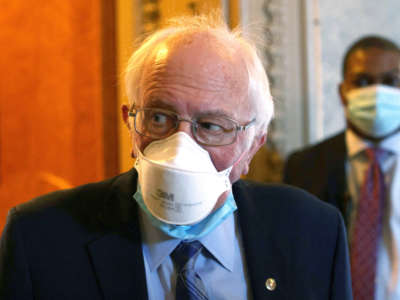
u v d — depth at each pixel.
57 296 0.94
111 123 2.01
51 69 2.22
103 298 0.95
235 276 1.07
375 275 1.75
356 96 1.91
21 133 2.39
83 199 1.07
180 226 0.98
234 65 0.95
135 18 1.99
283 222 1.16
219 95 0.91
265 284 1.06
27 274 0.94
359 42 2.08
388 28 2.50
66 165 2.16
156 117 0.94
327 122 2.39
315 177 1.99
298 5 2.32
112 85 2.00
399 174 1.84
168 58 0.92
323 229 1.19
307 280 1.11
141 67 1.00
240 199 1.16
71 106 2.13
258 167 2.25
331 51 2.39
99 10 1.97
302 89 2.33
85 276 0.97
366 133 1.92
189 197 0.88
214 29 1.01
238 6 2.08
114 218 1.02
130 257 0.98
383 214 1.83
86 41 2.04
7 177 2.46
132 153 1.05
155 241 1.03
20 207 1.03
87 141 2.05
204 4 1.96
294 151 2.18
